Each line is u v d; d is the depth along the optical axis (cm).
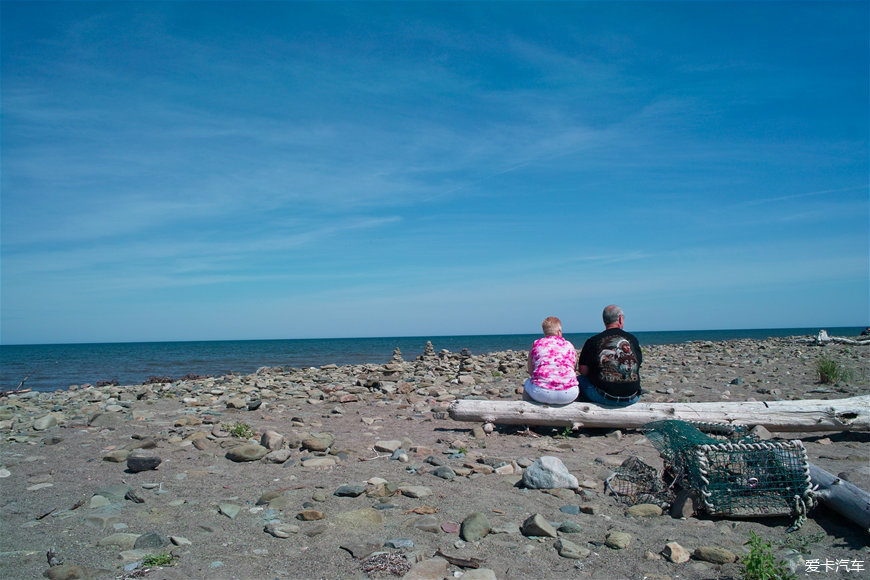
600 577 328
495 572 333
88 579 318
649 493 465
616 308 727
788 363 1598
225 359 4031
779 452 418
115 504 444
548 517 419
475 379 1360
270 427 779
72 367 3306
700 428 586
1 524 403
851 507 390
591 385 712
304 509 424
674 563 344
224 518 414
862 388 1080
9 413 942
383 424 802
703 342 3081
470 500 453
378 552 352
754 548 327
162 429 768
